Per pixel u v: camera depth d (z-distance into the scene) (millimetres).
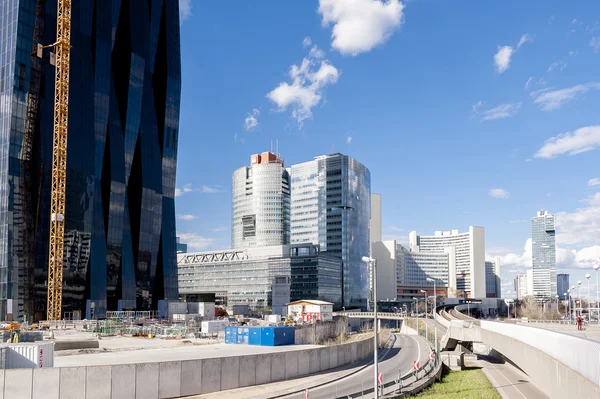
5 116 131625
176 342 79375
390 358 82188
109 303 156000
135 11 176875
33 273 130875
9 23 136000
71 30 147875
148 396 43031
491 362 81375
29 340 70812
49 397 39750
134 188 174375
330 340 108500
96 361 52062
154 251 179875
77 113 146875
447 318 159000
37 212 133875
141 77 177875
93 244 148875
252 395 46188
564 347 33062
